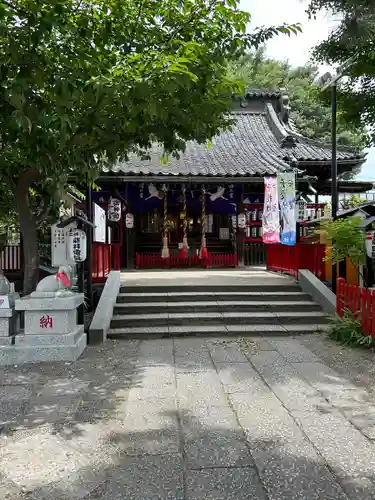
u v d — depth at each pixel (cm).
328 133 2819
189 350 612
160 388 451
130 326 734
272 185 1212
